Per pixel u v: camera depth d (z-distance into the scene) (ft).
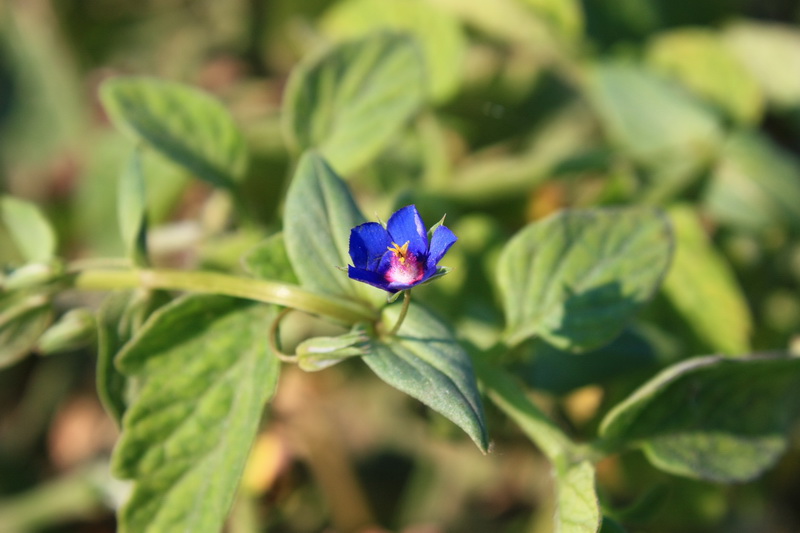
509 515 0.97
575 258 0.78
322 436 0.95
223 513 0.73
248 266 0.75
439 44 0.97
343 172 0.84
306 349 0.73
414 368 0.72
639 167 0.97
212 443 0.74
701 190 0.96
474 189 0.95
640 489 0.90
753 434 0.77
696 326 0.90
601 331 0.77
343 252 0.74
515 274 0.78
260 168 0.96
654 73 0.97
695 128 0.96
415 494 0.97
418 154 0.97
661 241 0.78
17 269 0.77
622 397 0.87
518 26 1.02
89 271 0.78
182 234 0.95
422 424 0.96
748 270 0.97
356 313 0.74
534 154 1.00
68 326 0.77
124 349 0.74
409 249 0.71
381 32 0.84
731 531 0.95
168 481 0.74
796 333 0.96
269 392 0.74
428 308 0.74
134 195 0.78
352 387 0.98
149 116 0.83
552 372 0.85
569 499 0.74
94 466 0.96
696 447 0.77
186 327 0.75
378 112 0.84
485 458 0.96
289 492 0.91
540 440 0.76
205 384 0.74
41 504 0.95
